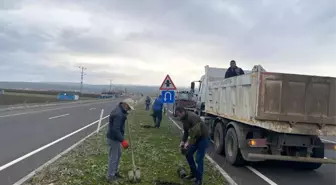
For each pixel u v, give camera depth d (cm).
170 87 1680
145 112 3416
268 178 846
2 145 1155
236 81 1004
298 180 843
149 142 1323
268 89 830
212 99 1314
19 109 3209
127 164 889
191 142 715
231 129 1007
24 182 700
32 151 1065
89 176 752
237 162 963
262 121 833
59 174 760
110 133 714
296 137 870
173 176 791
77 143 1236
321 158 882
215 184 745
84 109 3744
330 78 849
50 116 2538
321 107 848
